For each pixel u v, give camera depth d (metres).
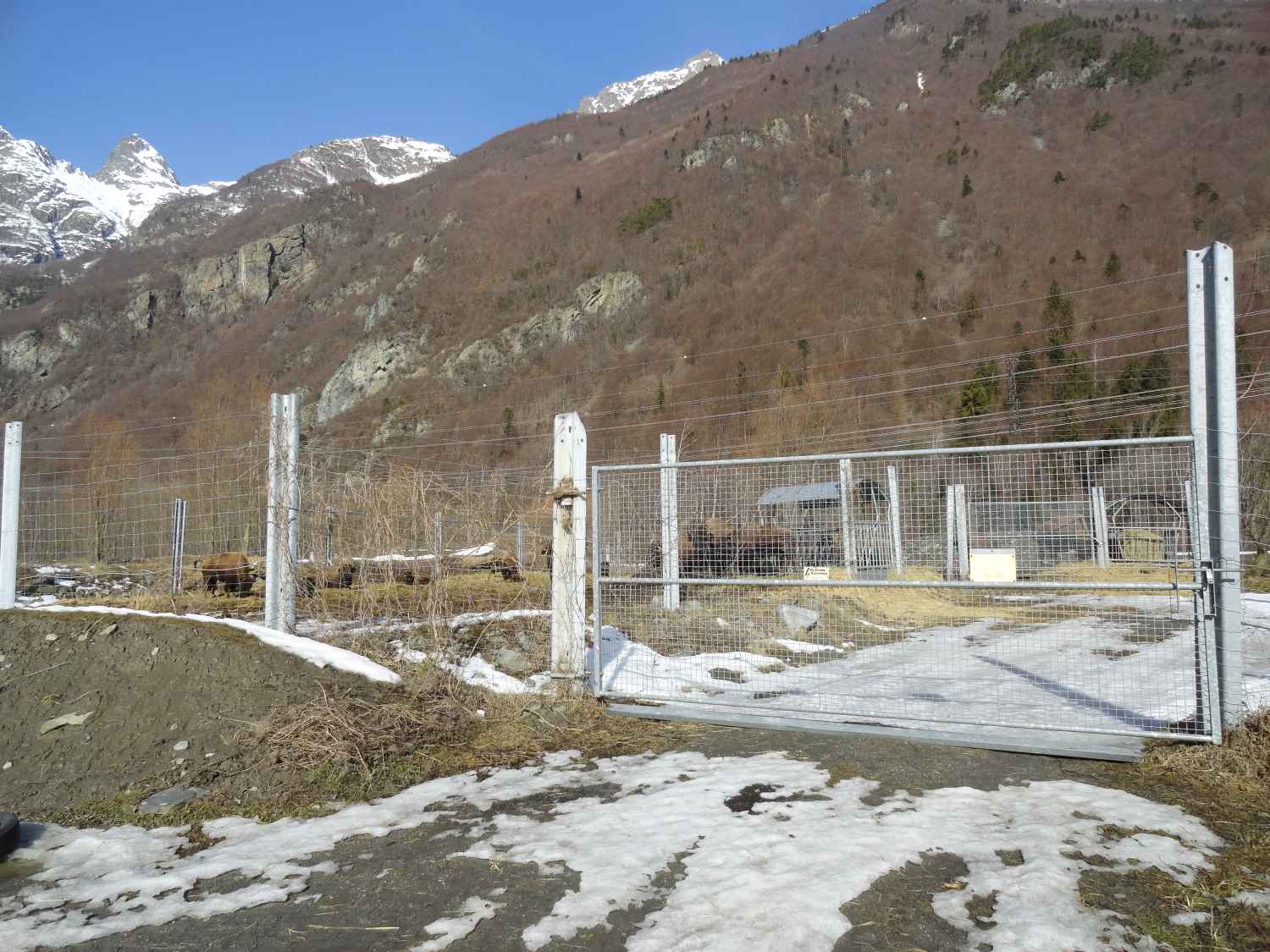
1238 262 21.03
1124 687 5.62
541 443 21.02
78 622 5.45
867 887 2.68
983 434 23.05
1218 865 2.84
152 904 2.73
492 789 3.83
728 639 7.27
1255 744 3.92
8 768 4.01
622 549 7.89
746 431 23.52
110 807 3.66
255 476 7.64
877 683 5.88
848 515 8.27
